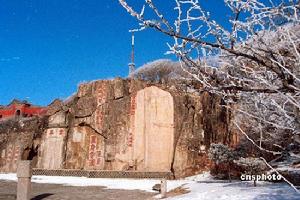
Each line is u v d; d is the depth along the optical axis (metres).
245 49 3.25
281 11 3.01
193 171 26.39
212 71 3.33
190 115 27.66
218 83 3.30
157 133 27.06
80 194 16.86
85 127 28.81
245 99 3.44
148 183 22.33
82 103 29.39
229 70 3.34
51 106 31.28
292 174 16.55
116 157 27.05
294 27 3.05
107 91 29.00
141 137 27.09
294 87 2.94
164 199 14.42
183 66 3.34
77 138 28.80
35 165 30.11
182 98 27.84
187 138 27.12
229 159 20.34
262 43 3.09
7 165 30.78
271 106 3.25
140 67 40.59
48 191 18.09
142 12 2.98
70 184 21.98
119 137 27.42
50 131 29.84
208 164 26.64
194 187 17.22
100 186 20.72
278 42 3.10
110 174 26.25
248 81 3.23
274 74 3.21
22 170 13.08
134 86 28.56
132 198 15.40
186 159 26.64
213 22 3.11
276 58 3.09
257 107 3.28
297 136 3.30
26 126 31.67
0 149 31.58
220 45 3.13
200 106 27.72
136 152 26.84
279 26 3.04
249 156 19.47
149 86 28.19
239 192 13.66
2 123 33.97
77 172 27.19
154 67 38.94
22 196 12.90
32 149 30.66
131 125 27.47
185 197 13.94
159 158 26.62
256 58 3.10
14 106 48.47
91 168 27.56
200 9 3.07
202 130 27.31
